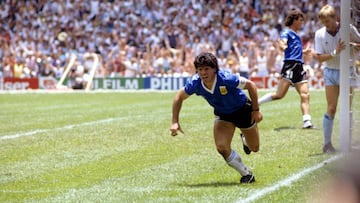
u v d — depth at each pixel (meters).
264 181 25.20
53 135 41.28
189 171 28.02
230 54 99.25
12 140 39.50
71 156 33.16
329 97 32.16
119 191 24.17
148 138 39.00
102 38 114.19
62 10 120.19
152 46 111.62
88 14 119.19
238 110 24.45
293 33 42.06
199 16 113.50
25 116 55.28
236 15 111.69
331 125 32.00
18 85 104.31
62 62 108.00
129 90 96.75
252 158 30.94
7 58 108.06
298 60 41.81
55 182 26.56
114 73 104.06
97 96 82.62
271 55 96.38
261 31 109.19
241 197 22.31
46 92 94.38
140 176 27.20
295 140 36.44
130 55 105.94
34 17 120.56
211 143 36.47
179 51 101.88
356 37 30.92
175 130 24.03
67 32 117.56
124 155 33.06
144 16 116.88
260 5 112.06
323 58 31.83
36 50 114.75
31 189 25.23
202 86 23.77
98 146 36.34
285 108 55.38
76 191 24.44
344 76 30.44
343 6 30.58
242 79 23.70
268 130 40.88
